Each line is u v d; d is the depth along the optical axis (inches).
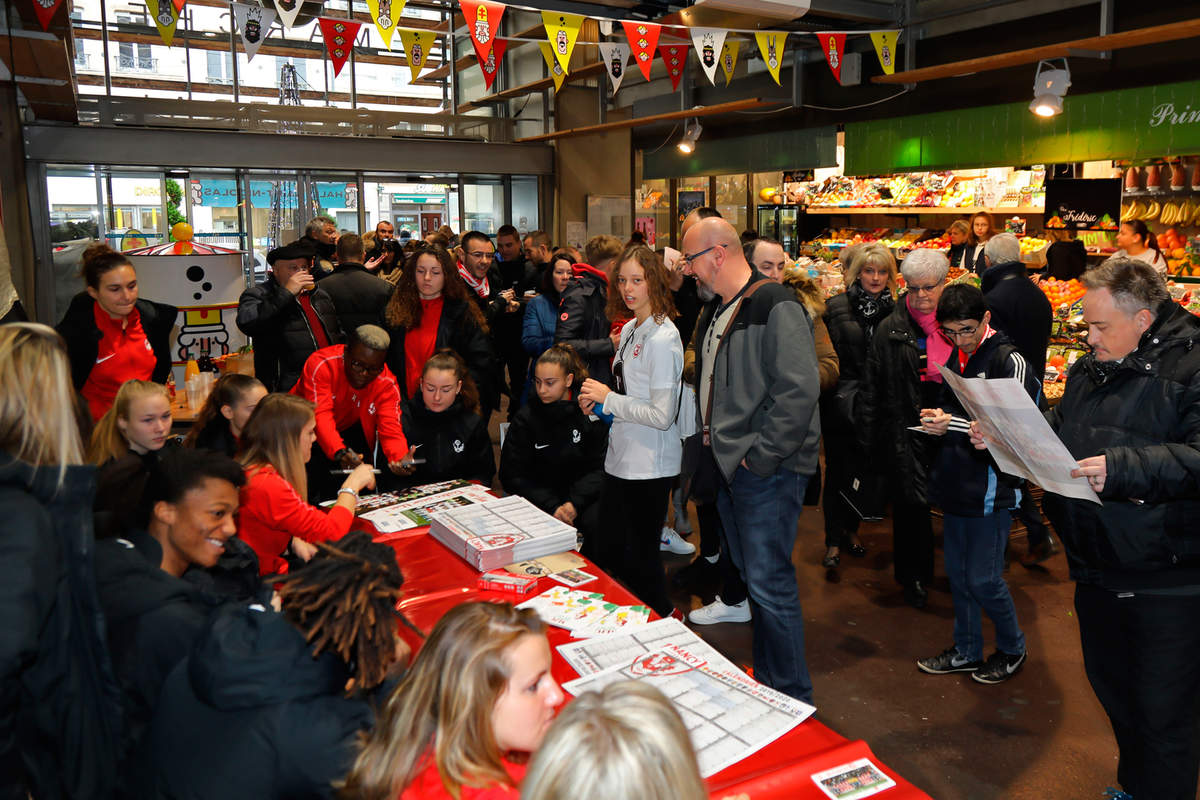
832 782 61.1
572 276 203.8
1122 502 82.1
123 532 81.0
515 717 50.3
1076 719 120.0
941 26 297.0
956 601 130.8
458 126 503.5
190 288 207.9
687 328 187.3
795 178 397.4
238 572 87.0
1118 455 77.9
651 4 301.9
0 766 56.8
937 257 134.6
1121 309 81.7
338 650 52.9
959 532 126.8
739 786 60.0
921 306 137.0
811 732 66.9
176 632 68.8
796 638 107.4
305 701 54.1
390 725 51.7
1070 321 226.5
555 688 52.2
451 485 136.3
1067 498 87.1
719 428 105.3
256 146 444.8
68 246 414.9
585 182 533.0
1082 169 286.0
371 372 136.3
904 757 111.9
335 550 57.2
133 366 155.8
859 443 152.9
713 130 409.1
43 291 411.2
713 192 449.1
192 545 82.4
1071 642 142.3
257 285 177.8
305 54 496.4
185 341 210.1
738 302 105.8
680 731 35.4
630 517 125.0
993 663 131.6
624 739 33.8
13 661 54.6
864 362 164.2
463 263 220.8
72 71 296.8
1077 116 255.8
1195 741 84.8
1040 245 282.7
